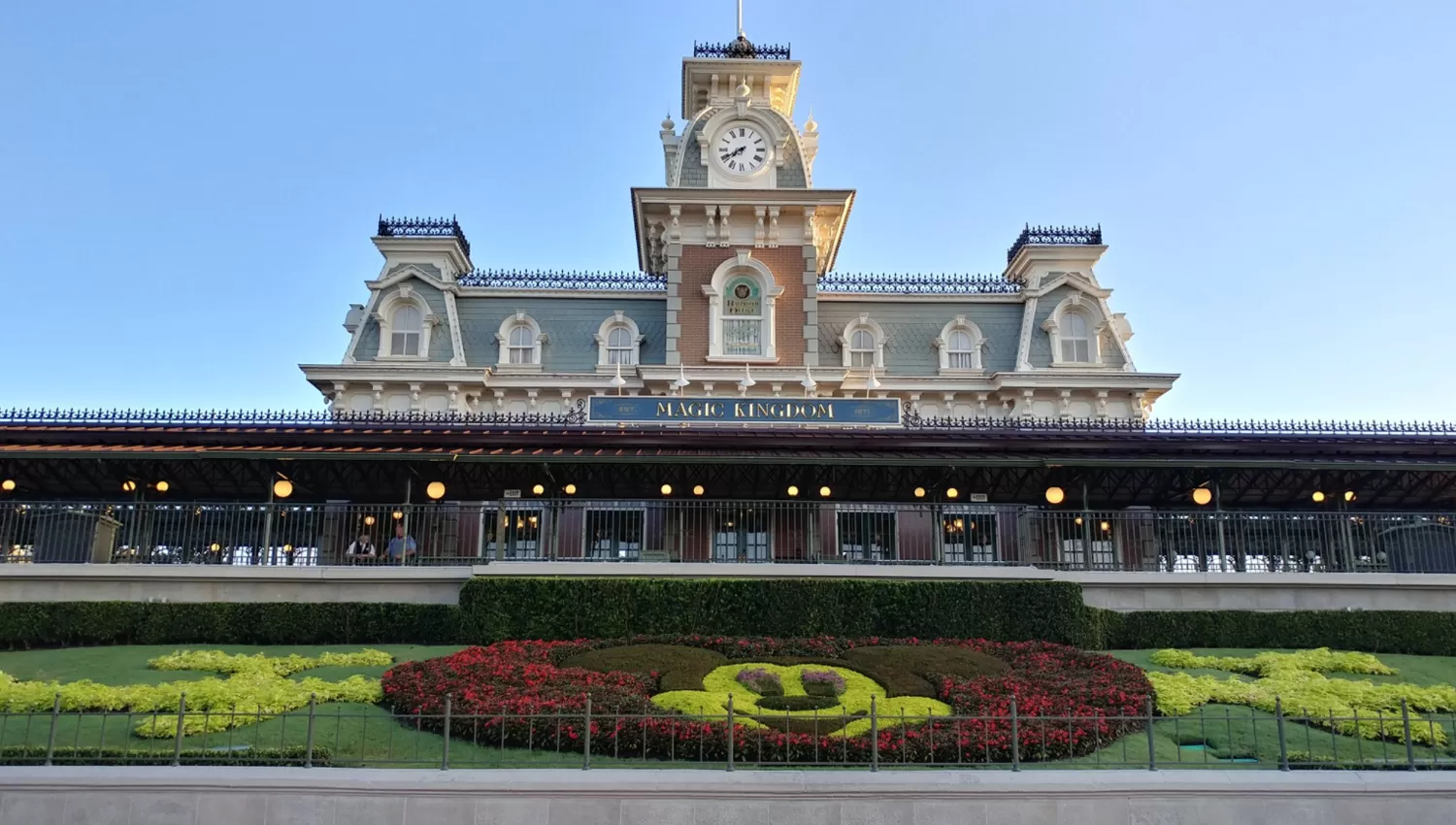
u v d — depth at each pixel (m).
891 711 13.41
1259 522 21.27
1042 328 36.19
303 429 21.62
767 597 18.77
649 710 12.69
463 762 11.03
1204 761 11.46
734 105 37.19
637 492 25.42
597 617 18.50
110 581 19.19
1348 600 20.03
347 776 10.00
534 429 22.30
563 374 34.03
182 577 19.22
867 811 9.98
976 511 21.06
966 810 10.00
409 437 21.88
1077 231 37.75
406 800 9.87
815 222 37.19
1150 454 22.09
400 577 19.48
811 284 35.28
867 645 17.70
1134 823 10.08
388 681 14.32
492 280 36.94
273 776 9.97
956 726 11.45
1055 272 37.06
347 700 13.90
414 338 35.34
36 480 23.69
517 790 9.89
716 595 18.75
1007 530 21.06
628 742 11.54
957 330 36.72
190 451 20.50
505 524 21.05
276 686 13.98
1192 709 14.05
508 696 13.14
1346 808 10.23
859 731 12.01
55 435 21.22
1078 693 13.96
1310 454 22.05
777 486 24.97
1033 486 24.47
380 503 23.73
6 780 9.84
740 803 9.93
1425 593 20.02
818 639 17.94
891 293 37.06
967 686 14.55
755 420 24.22
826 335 36.16
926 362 36.00
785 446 22.38
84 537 19.78
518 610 18.50
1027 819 10.03
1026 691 14.26
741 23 40.50
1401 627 19.25
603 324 35.62
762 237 35.75
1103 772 10.45
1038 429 22.95
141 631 18.52
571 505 20.86
